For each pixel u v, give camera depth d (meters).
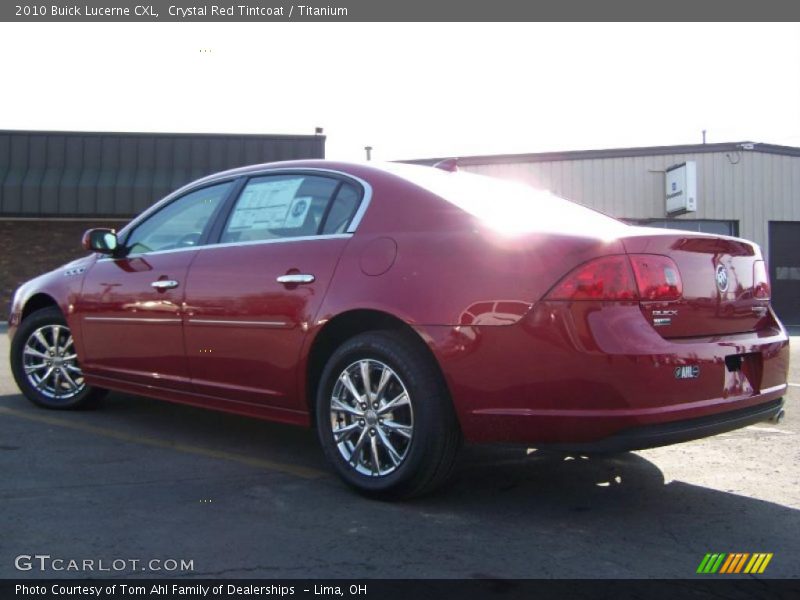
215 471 4.18
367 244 3.83
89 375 5.29
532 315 3.27
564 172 20.80
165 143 18.59
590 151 20.84
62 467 4.20
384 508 3.62
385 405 3.65
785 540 3.34
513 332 3.30
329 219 4.11
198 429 5.16
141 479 4.01
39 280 5.71
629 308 3.26
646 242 3.37
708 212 21.30
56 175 18.16
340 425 3.83
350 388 3.78
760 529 3.47
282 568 2.93
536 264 3.31
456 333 3.41
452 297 3.45
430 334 3.46
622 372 3.16
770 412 3.79
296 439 4.92
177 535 3.23
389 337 3.64
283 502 3.68
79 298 5.27
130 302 4.88
